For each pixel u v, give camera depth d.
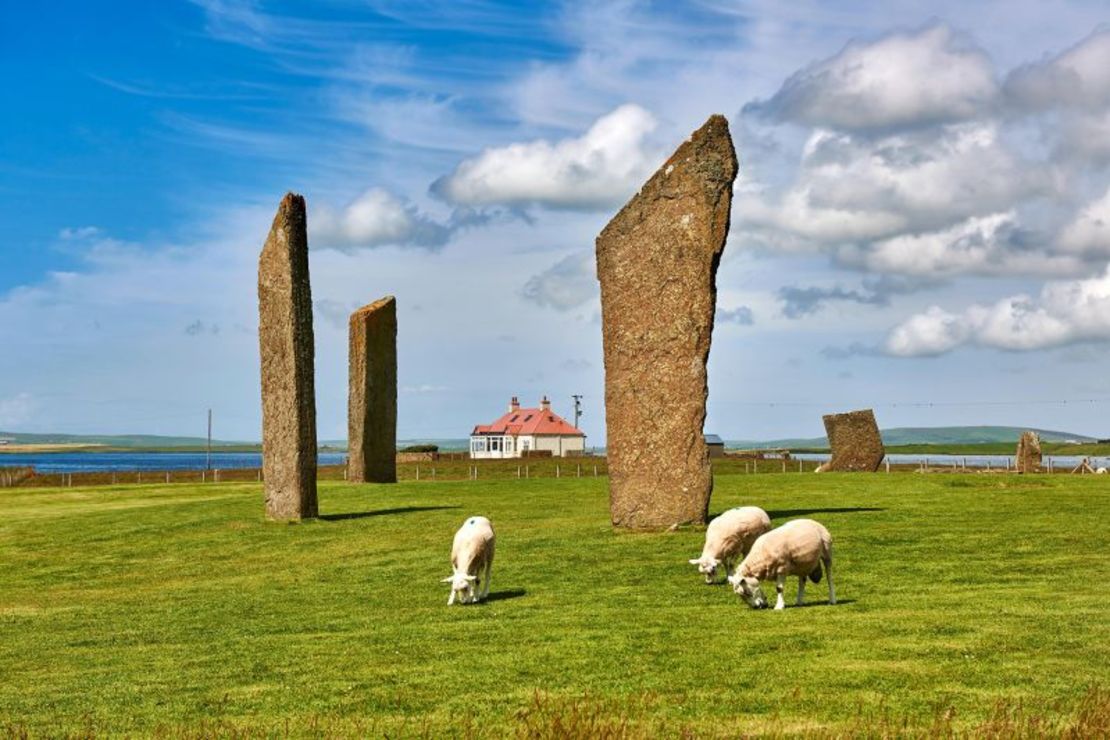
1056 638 16.28
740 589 19.44
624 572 25.09
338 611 22.83
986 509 33.69
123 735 13.74
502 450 160.88
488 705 14.18
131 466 197.75
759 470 76.06
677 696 14.05
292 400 38.62
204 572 30.56
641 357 31.89
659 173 32.16
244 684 16.23
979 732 11.92
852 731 12.29
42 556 35.06
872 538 27.89
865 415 67.25
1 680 17.81
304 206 39.12
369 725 13.51
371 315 57.97
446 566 28.30
